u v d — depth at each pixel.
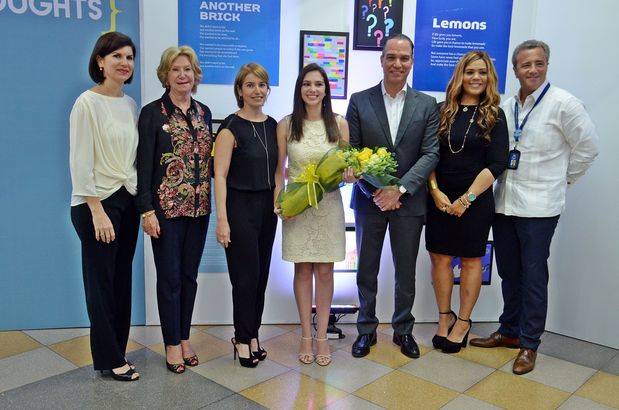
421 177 2.56
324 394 2.36
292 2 2.93
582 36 2.90
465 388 2.45
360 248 2.79
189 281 2.55
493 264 3.28
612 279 2.93
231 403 2.27
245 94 2.41
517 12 3.07
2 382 2.42
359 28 2.96
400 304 2.81
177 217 2.39
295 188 2.40
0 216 2.91
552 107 2.57
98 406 2.22
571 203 3.04
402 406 2.28
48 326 3.06
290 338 3.01
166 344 2.54
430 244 2.80
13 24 2.76
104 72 2.23
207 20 2.90
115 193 2.29
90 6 2.80
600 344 3.01
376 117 2.64
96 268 2.30
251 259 2.49
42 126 2.87
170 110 2.35
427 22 3.02
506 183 2.71
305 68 2.45
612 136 2.84
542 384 2.51
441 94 3.11
